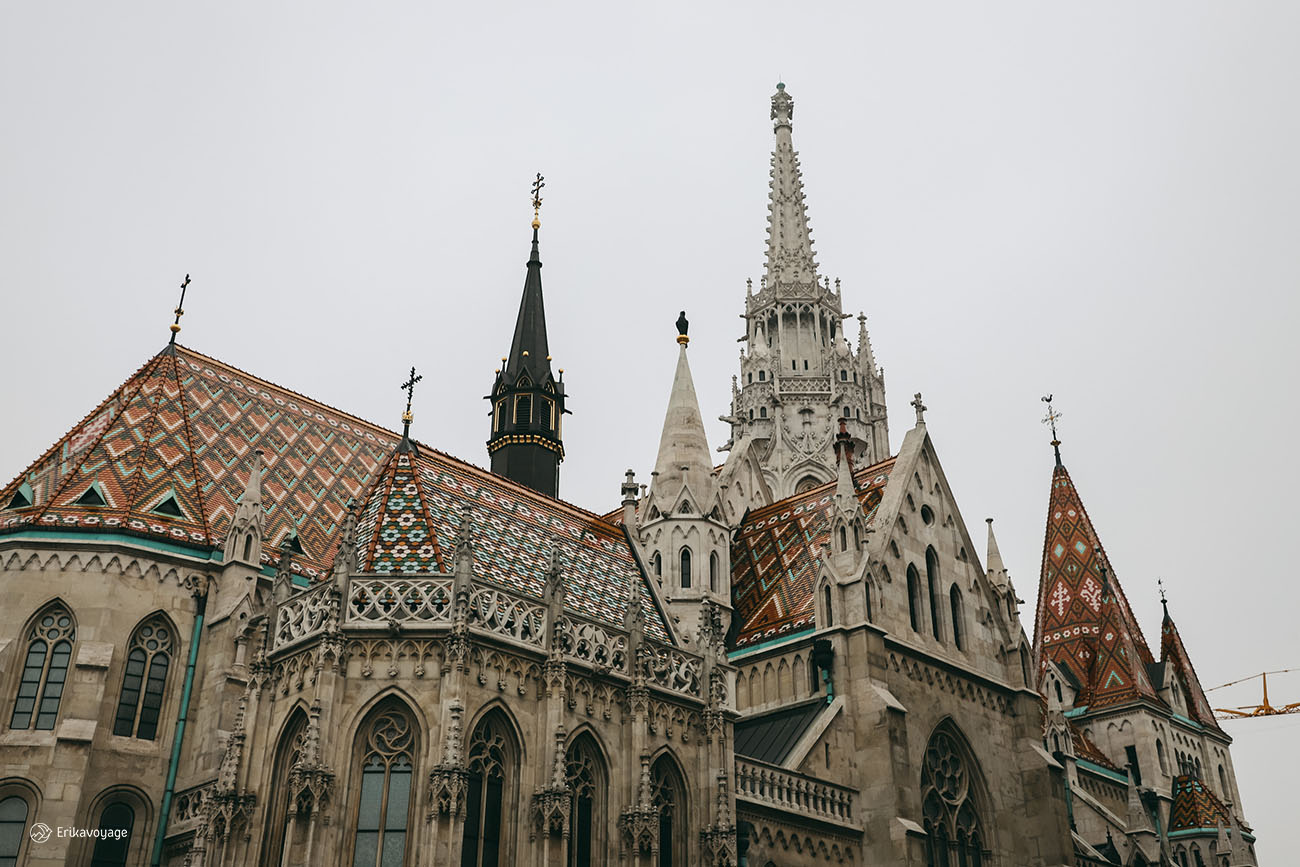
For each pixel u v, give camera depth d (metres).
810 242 114.12
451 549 37.31
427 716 32.69
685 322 60.53
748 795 40.47
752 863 40.03
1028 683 53.81
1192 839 74.31
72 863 39.69
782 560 54.38
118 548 44.28
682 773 38.00
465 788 31.55
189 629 44.66
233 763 33.47
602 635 37.34
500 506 43.75
